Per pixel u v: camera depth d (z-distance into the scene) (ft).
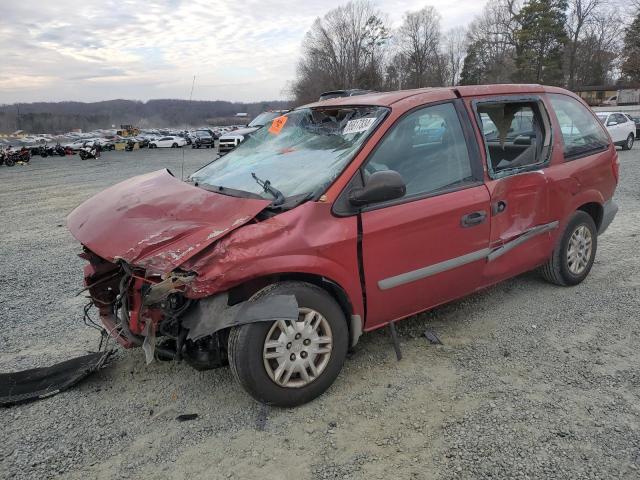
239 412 10.14
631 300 14.96
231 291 9.68
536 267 15.26
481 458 8.60
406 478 8.22
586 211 16.52
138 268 9.81
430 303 12.23
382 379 11.14
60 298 17.29
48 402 10.66
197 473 8.50
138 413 10.22
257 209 9.86
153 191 11.93
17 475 8.53
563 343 12.53
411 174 11.48
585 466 8.34
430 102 12.09
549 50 207.21
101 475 8.52
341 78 265.34
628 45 155.74
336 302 10.53
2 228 31.40
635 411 9.75
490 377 11.10
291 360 9.89
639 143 80.53
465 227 12.08
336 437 9.29
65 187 55.52
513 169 13.41
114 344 13.25
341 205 10.35
